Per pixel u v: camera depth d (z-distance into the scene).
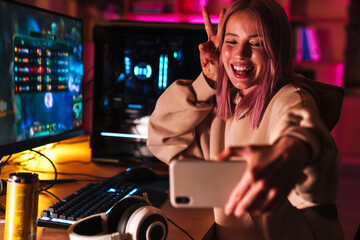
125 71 1.62
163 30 1.58
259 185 0.59
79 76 1.59
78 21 1.57
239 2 1.00
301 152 0.62
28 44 1.23
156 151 1.29
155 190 1.25
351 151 5.05
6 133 1.14
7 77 1.13
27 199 0.77
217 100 1.16
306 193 0.73
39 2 2.41
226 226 1.02
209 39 1.24
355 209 3.14
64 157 1.69
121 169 1.55
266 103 0.97
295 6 5.13
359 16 5.38
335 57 5.14
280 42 0.98
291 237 0.89
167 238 0.91
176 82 1.27
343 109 5.02
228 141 1.11
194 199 0.67
